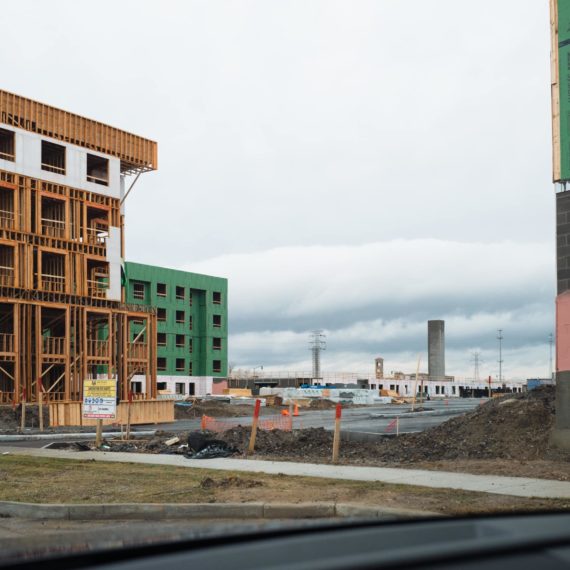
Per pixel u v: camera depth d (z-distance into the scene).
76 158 53.50
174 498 11.61
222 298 99.81
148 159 59.84
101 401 21.62
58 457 18.50
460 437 18.03
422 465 14.93
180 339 94.31
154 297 90.50
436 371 145.50
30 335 48.53
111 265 55.41
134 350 57.50
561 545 1.49
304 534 1.71
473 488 11.70
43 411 38.34
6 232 48.22
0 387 48.94
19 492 12.64
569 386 15.91
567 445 15.59
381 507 10.04
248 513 10.62
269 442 19.98
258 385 124.62
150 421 40.59
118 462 17.05
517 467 14.06
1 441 27.56
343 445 19.25
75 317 51.59
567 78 16.81
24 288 48.66
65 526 10.35
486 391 135.75
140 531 2.23
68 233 52.19
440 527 1.70
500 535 1.56
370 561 1.38
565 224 16.48
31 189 50.25
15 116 50.50
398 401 91.19
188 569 1.41
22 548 1.96
